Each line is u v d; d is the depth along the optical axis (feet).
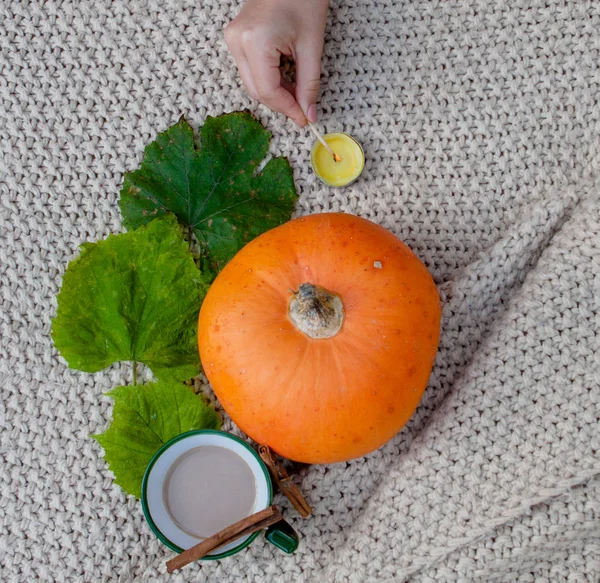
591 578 2.42
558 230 2.52
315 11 2.46
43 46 2.62
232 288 2.23
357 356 2.17
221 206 2.57
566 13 2.59
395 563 2.40
